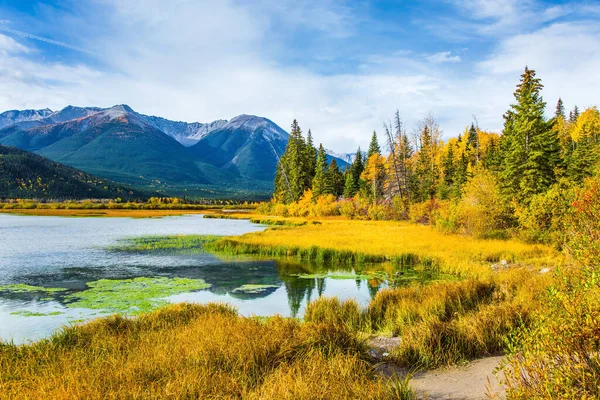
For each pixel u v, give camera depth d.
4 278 19.64
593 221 6.52
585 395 3.17
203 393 5.22
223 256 26.91
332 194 78.62
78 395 5.05
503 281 12.71
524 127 35.62
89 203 136.62
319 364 6.00
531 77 36.25
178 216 87.94
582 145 41.91
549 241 22.92
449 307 10.62
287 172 88.31
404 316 10.29
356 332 8.51
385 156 72.12
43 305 14.41
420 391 5.55
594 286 4.06
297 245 27.80
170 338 8.20
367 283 18.23
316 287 17.50
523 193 34.19
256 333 7.75
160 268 22.53
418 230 36.53
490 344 7.47
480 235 28.05
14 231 46.00
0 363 6.97
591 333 3.61
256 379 5.79
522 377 4.11
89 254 27.97
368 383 5.44
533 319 5.74
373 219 57.84
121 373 5.93
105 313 13.34
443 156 65.12
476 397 5.09
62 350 7.76
